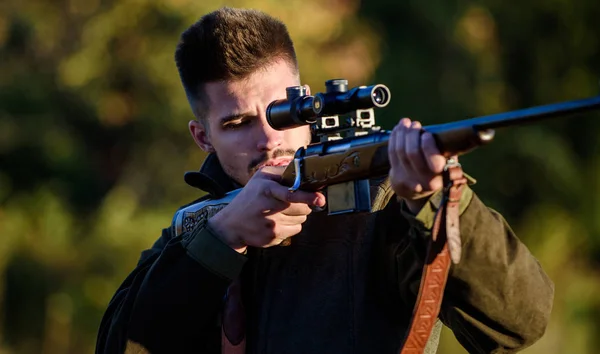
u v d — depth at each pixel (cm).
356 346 560
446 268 481
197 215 642
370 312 564
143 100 3284
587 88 3284
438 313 512
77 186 3331
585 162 3309
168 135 3294
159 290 598
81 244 3184
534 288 515
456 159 468
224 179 665
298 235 591
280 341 580
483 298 509
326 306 571
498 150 3216
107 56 3256
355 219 575
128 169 3306
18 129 3272
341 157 518
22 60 3397
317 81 3125
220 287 588
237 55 623
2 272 3100
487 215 500
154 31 3238
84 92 3272
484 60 3247
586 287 3148
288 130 622
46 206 3200
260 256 602
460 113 3162
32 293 3120
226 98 628
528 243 3209
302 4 3155
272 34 634
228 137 633
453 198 464
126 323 618
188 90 661
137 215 3158
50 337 3080
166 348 603
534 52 3303
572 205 3275
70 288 3091
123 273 3053
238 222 579
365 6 3275
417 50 3231
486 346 525
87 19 3341
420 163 460
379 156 499
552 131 3309
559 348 2967
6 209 3200
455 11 3212
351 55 3225
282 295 588
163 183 3269
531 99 3322
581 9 3291
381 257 561
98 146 3369
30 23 3366
